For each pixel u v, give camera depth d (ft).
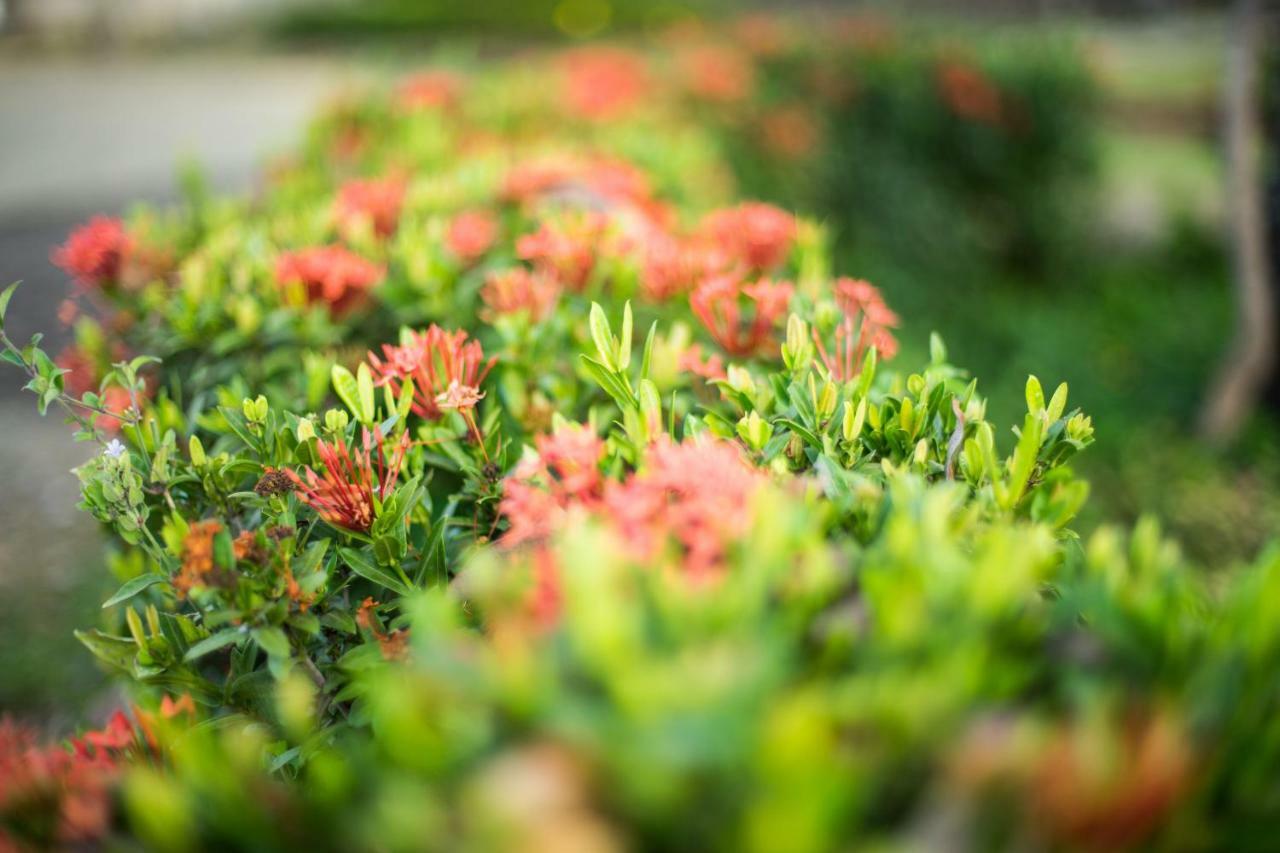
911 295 7.06
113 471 1.87
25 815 1.57
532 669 1.20
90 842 1.49
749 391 2.01
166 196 7.69
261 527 1.76
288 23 16.69
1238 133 5.38
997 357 6.54
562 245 2.54
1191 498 4.72
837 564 1.45
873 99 7.32
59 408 4.94
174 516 1.81
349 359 2.57
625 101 5.60
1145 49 13.32
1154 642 1.38
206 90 12.42
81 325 2.71
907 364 3.90
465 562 1.92
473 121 5.09
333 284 2.46
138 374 2.69
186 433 2.31
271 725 1.86
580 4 17.11
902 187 7.42
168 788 1.39
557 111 5.37
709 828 1.09
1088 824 1.13
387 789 1.29
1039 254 8.33
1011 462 1.85
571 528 1.52
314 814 1.34
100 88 12.72
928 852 1.10
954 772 1.13
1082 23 13.20
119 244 2.81
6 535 3.99
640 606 1.31
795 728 1.05
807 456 1.90
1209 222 8.87
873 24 8.18
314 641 1.86
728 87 6.48
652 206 3.41
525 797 1.06
